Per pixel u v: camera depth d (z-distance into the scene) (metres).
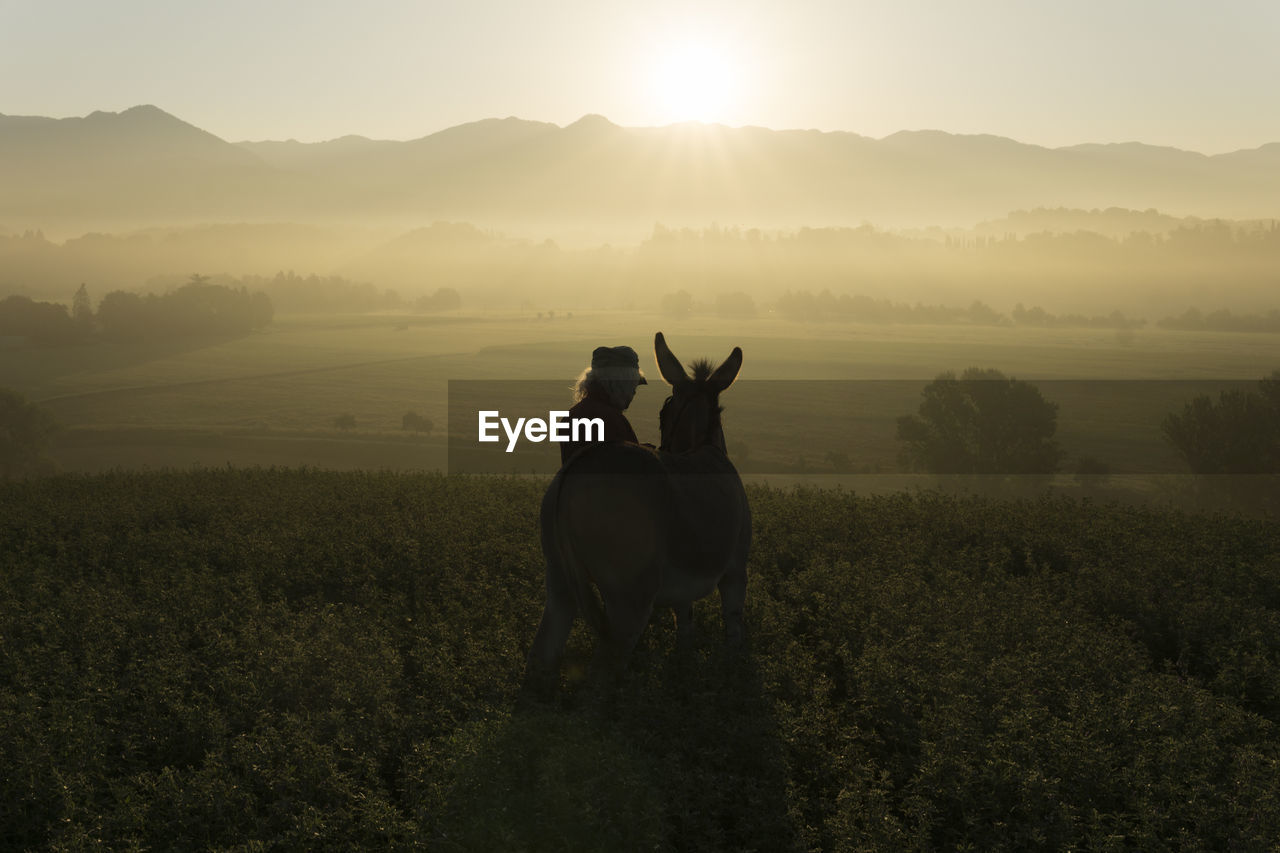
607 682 6.41
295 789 5.44
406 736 6.23
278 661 7.34
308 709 6.69
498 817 5.00
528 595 9.66
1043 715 6.38
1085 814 5.32
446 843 4.84
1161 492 45.69
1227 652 8.10
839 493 17.59
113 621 8.70
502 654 7.43
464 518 13.54
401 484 18.56
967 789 5.41
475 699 6.68
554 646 6.91
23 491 19.69
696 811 5.18
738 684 6.73
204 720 6.37
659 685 6.67
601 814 5.06
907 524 13.80
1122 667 7.66
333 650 7.51
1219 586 10.30
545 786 5.24
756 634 8.34
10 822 5.26
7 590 10.23
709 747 5.97
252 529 13.65
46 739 5.92
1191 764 5.79
